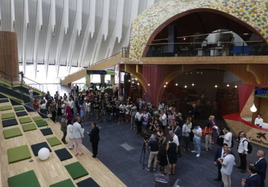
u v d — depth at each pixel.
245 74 11.73
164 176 4.94
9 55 15.14
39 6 25.75
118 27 30.14
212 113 14.19
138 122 9.49
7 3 25.11
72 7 28.27
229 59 11.00
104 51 34.84
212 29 18.52
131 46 15.05
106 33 29.80
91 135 7.09
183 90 16.39
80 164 6.26
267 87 9.21
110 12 30.03
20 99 12.30
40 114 11.38
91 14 28.92
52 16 27.03
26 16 25.44
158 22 13.91
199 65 13.26
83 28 30.67
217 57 11.31
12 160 5.30
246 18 11.38
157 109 11.22
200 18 17.61
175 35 13.30
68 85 26.92
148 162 6.34
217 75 15.08
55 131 9.48
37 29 28.11
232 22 16.58
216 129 8.02
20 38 29.23
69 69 33.72
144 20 14.91
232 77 14.34
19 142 6.45
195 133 7.48
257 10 11.14
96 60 34.69
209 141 8.14
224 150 5.21
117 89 17.91
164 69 14.24
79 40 32.75
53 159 5.98
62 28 29.55
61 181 4.92
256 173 4.12
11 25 27.28
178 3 14.98
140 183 5.65
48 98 13.40
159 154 5.67
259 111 10.64
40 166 5.56
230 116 10.19
